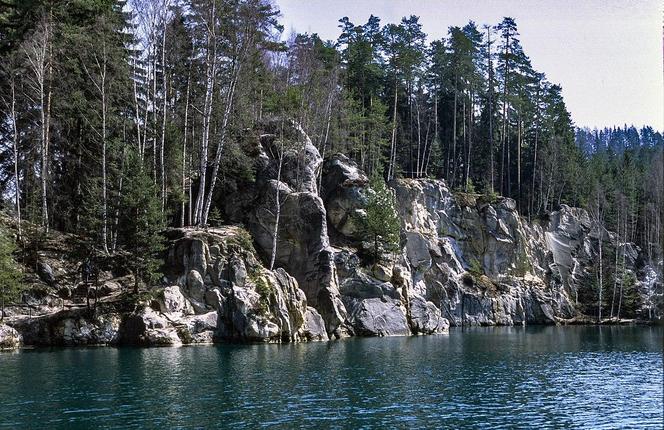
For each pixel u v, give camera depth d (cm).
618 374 3306
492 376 3194
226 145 5988
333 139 8062
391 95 10262
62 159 5822
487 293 8000
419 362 3722
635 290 8725
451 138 11019
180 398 2441
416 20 9925
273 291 4912
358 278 6019
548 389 2809
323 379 2967
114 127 5716
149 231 4522
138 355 3750
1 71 5331
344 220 6750
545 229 9656
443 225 8381
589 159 13012
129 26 5769
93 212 4597
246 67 6022
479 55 10394
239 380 2886
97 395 2486
